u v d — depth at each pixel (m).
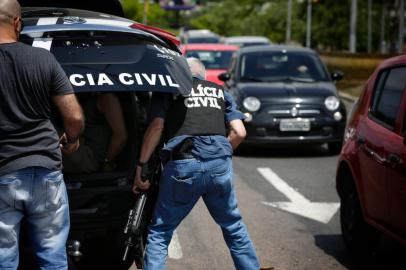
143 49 5.15
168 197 4.96
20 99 4.04
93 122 5.55
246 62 13.58
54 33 5.13
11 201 4.05
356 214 6.49
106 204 5.23
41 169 4.06
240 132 5.20
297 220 7.98
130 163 5.48
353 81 26.91
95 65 4.96
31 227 4.20
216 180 4.96
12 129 4.03
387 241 7.15
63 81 4.14
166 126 5.02
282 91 12.51
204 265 6.29
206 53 20.06
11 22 4.16
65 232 4.25
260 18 66.88
